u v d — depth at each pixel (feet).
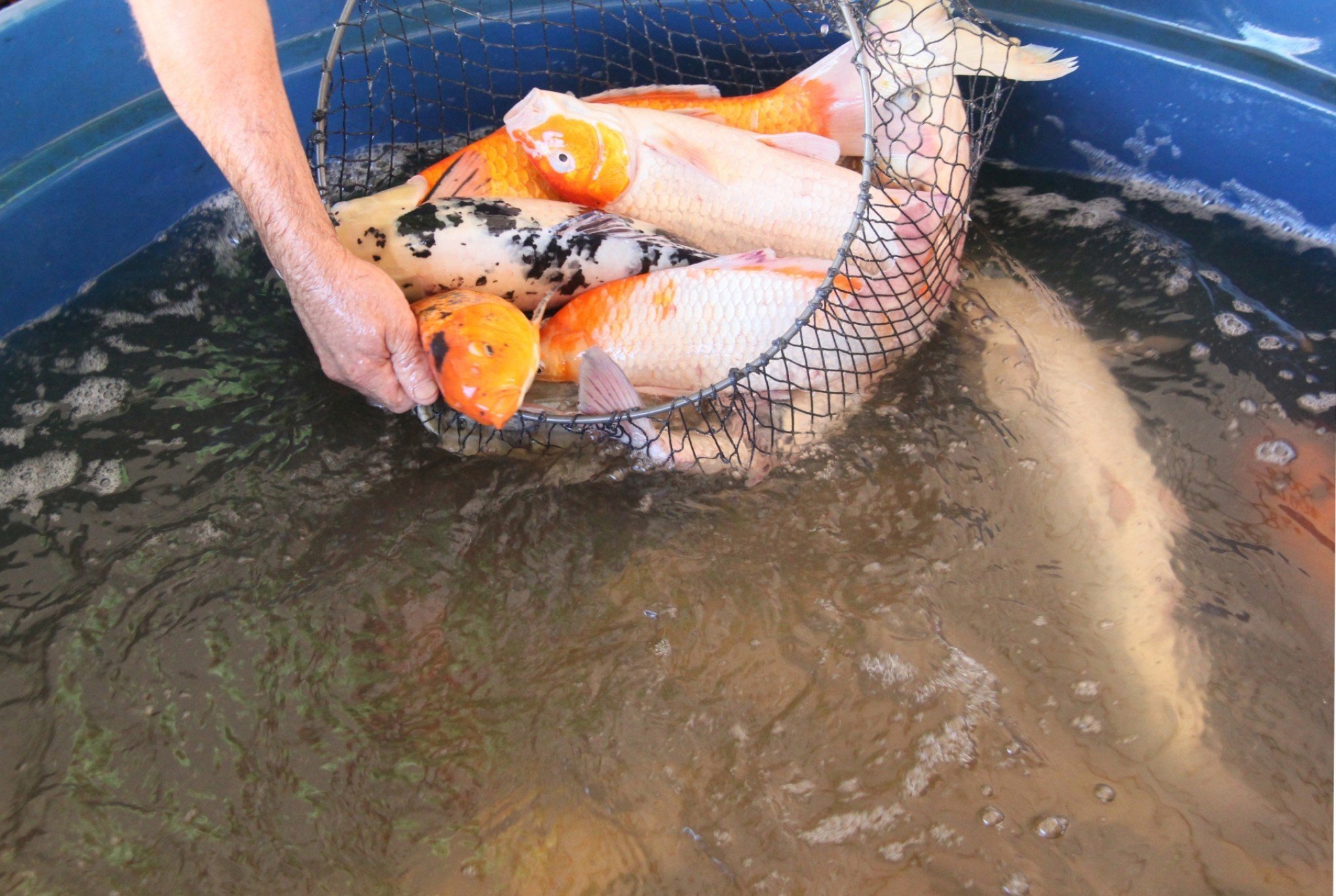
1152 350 4.61
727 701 3.85
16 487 4.25
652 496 4.30
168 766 3.73
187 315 4.75
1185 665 3.91
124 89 4.72
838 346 4.36
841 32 5.01
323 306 3.88
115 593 4.03
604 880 3.57
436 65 4.99
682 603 4.05
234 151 3.80
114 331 4.67
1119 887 3.55
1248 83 4.88
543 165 4.48
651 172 4.51
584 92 5.41
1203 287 4.81
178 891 3.54
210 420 4.45
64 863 3.57
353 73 5.13
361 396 4.51
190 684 3.87
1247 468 4.30
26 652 3.91
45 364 4.55
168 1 3.70
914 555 4.14
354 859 3.60
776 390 4.36
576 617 4.03
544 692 3.88
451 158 4.54
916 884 3.55
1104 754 3.76
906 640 3.96
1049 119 5.27
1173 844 3.60
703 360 4.31
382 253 4.26
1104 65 5.12
